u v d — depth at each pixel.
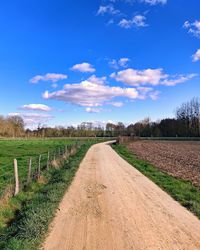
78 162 32.53
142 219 12.11
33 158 36.16
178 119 156.25
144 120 171.25
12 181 19.20
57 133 160.62
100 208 13.78
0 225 11.21
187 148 61.94
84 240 9.80
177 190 17.52
